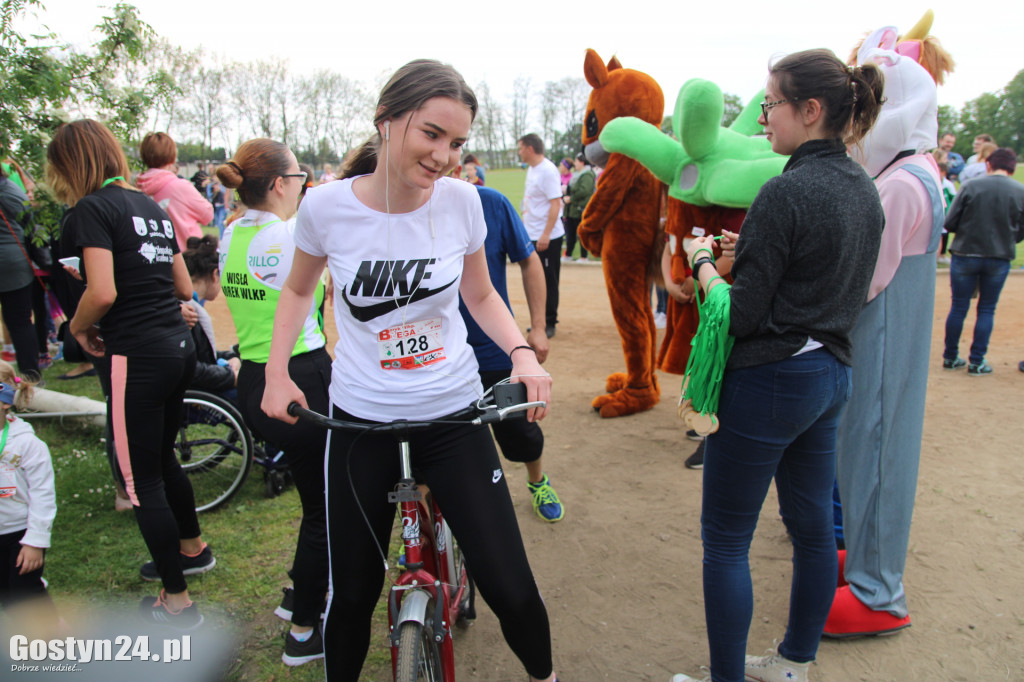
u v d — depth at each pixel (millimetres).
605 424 4770
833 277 1834
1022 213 5301
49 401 4742
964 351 6371
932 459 4059
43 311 6184
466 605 2678
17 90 4246
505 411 1696
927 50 2662
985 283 5488
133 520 3598
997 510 3453
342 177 2098
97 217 2445
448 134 1600
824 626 2410
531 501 3729
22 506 2562
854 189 1829
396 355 1798
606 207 4395
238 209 2641
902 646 2525
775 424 1918
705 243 2207
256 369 2475
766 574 3014
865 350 2369
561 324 8008
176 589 2711
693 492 3791
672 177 3867
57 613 2682
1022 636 2553
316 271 1896
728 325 1916
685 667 2488
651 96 4371
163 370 2594
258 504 3758
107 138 2574
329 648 1955
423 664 1854
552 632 2695
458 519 1863
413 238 1738
